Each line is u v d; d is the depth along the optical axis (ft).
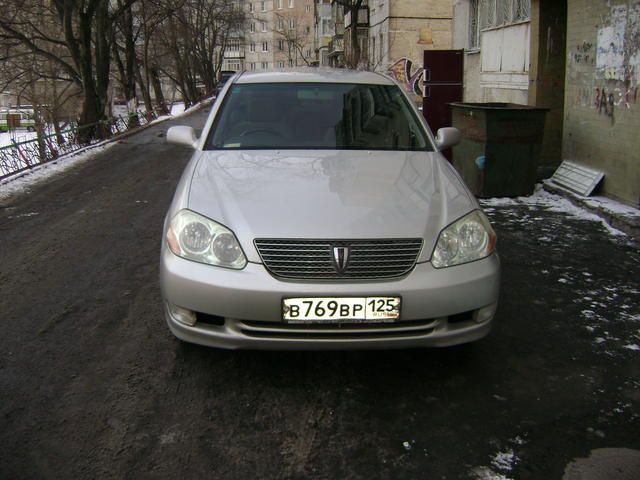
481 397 10.33
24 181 32.83
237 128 14.20
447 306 9.96
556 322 13.24
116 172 35.50
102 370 11.23
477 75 45.60
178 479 8.30
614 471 8.39
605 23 22.95
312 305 9.66
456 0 49.93
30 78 87.35
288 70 17.03
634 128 21.18
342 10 126.31
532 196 25.07
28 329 13.04
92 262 17.67
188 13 143.02
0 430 9.37
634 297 14.57
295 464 8.63
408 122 14.64
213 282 9.84
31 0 66.39
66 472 8.41
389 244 9.89
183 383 10.78
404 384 10.76
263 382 10.81
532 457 8.74
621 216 20.33
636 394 10.41
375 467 8.55
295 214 10.16
